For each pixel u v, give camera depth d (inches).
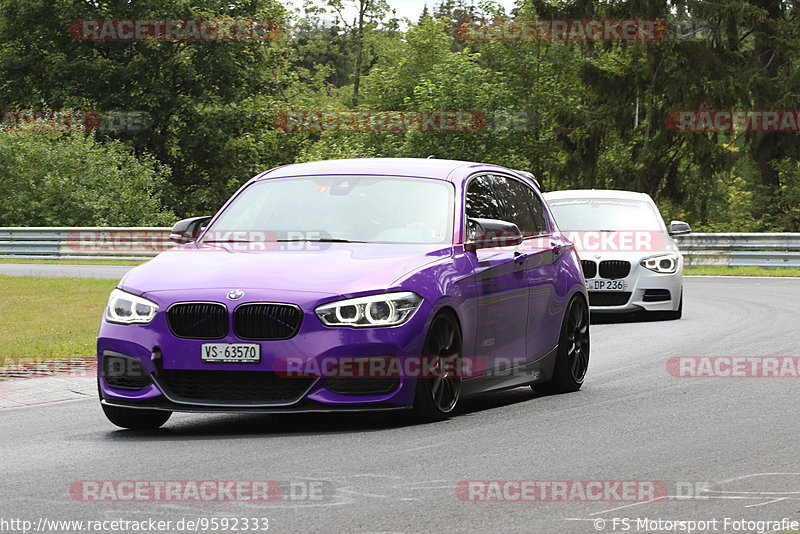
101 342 599.5
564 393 764.0
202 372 577.0
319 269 596.1
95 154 3545.8
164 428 636.1
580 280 794.8
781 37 3447.3
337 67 7140.8
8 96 4281.5
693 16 3462.1
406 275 597.9
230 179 4608.8
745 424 614.5
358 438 569.0
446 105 3449.8
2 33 4340.6
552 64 3951.8
